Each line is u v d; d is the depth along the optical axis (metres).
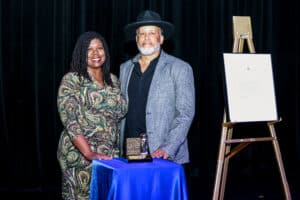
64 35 3.86
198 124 4.25
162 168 2.28
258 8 4.37
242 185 4.30
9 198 3.80
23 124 3.87
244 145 3.06
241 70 3.01
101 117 2.62
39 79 3.85
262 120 3.00
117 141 2.75
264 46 4.42
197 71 4.19
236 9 4.32
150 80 2.82
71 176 2.63
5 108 3.83
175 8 4.12
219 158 2.97
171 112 2.75
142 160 2.39
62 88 2.59
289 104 4.55
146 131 2.76
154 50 2.81
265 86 3.04
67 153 2.62
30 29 3.83
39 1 3.83
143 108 2.80
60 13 3.87
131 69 2.90
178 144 2.64
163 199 2.28
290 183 4.36
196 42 4.18
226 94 2.95
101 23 3.94
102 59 2.66
